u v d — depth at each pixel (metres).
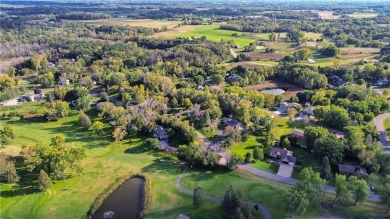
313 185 116.19
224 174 141.12
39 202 124.31
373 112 194.62
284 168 143.62
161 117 184.12
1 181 134.38
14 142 168.00
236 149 161.62
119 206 123.75
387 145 163.25
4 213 118.06
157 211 118.94
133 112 188.00
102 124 179.50
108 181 138.00
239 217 105.94
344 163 143.88
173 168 147.12
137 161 153.00
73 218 116.69
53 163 133.62
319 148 147.88
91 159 154.50
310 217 111.31
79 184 135.88
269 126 177.38
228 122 187.25
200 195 118.81
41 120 197.62
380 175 133.38
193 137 165.38
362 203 118.50
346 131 174.62
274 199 122.81
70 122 195.25
